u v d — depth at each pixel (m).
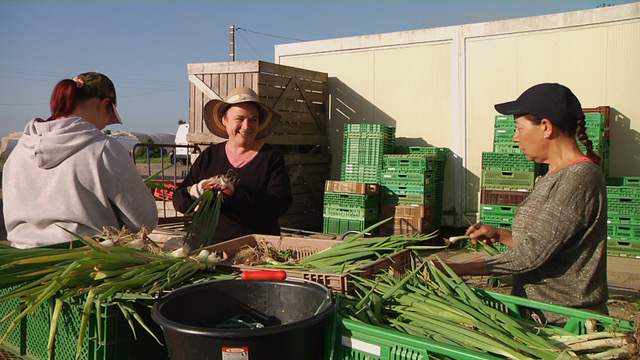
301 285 1.86
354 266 2.33
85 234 2.68
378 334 1.59
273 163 3.78
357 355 1.64
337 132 10.81
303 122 10.09
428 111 9.98
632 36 8.27
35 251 2.12
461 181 9.70
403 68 10.16
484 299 2.21
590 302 2.34
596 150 7.68
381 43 10.32
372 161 9.10
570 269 2.36
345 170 9.38
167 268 2.14
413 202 8.73
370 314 1.82
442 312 1.86
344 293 2.07
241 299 1.90
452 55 9.69
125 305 1.88
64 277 1.91
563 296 2.37
